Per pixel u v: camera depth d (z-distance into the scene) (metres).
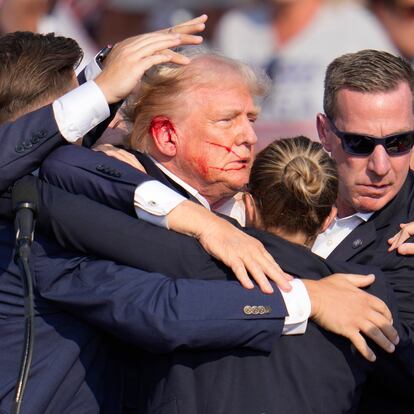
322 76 26.17
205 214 11.50
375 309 11.36
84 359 11.78
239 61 12.41
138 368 12.01
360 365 11.53
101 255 11.59
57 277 11.59
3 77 12.64
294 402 11.06
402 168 13.12
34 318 11.27
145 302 11.08
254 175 11.67
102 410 11.88
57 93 12.73
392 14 26.16
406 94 13.10
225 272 11.40
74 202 11.61
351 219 13.30
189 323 10.91
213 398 11.05
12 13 26.28
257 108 12.41
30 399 11.45
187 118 12.16
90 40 27.67
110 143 13.35
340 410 11.34
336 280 11.47
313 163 11.42
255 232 11.71
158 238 11.43
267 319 11.03
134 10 28.02
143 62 11.97
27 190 11.73
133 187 11.59
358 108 13.03
